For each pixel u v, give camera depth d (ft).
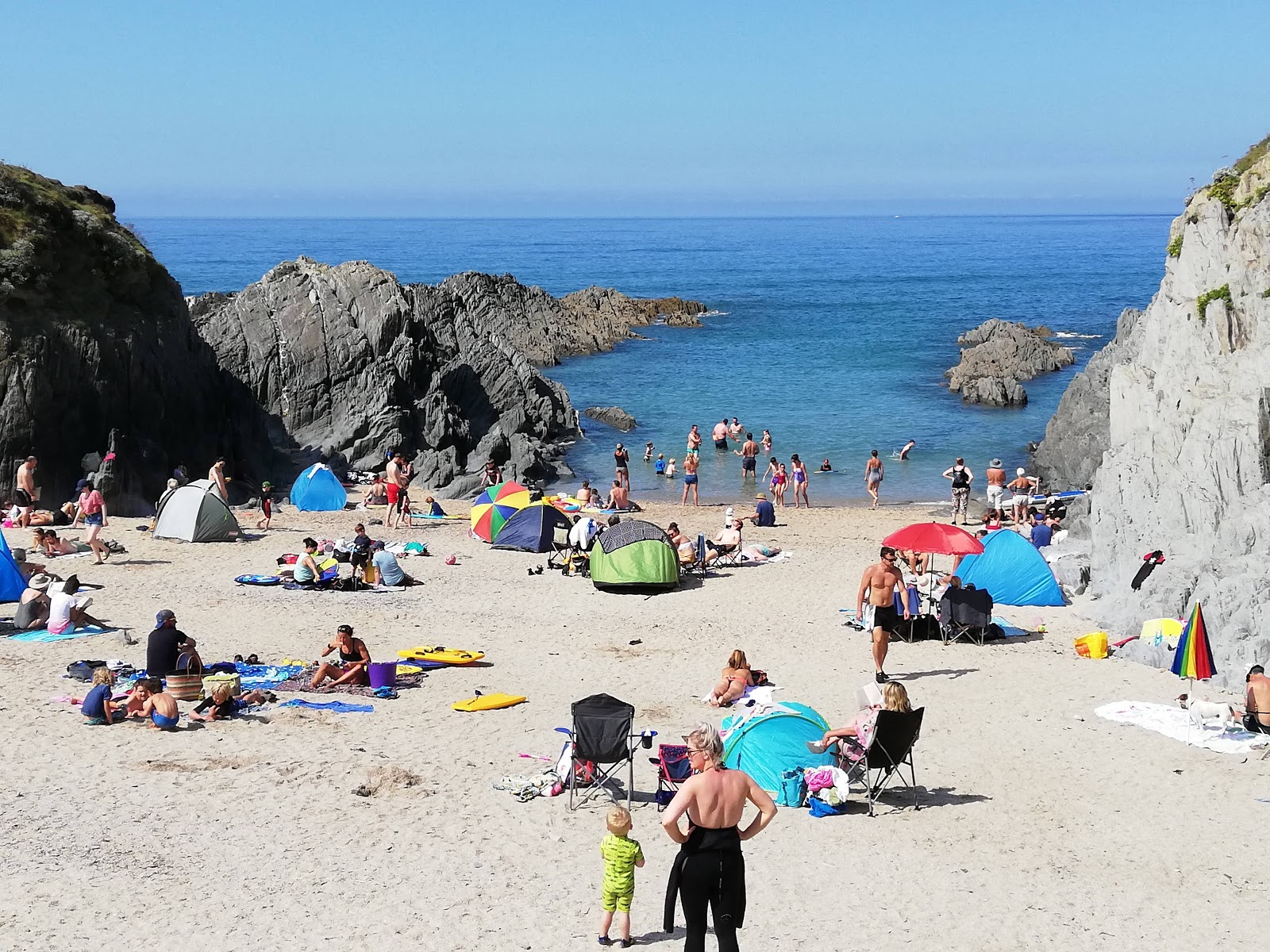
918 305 417.08
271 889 39.93
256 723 58.18
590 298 373.81
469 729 58.49
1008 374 232.53
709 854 31.07
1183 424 90.94
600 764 51.42
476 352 187.52
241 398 155.22
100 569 93.56
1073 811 49.16
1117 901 40.63
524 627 81.20
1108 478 92.12
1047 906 40.14
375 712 60.90
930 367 258.37
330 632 77.30
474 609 85.92
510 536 107.86
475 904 39.19
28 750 52.90
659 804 48.67
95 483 119.24
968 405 208.85
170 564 96.32
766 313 386.93
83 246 131.13
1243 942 37.68
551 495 143.02
